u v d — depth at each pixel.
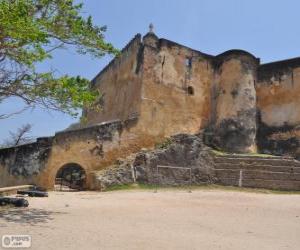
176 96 24.81
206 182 20.58
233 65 26.05
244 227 10.52
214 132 25.69
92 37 11.71
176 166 20.69
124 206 13.18
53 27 11.23
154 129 23.23
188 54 26.08
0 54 10.45
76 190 19.92
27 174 20.28
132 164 20.30
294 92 25.64
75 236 8.17
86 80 11.37
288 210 13.61
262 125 26.28
